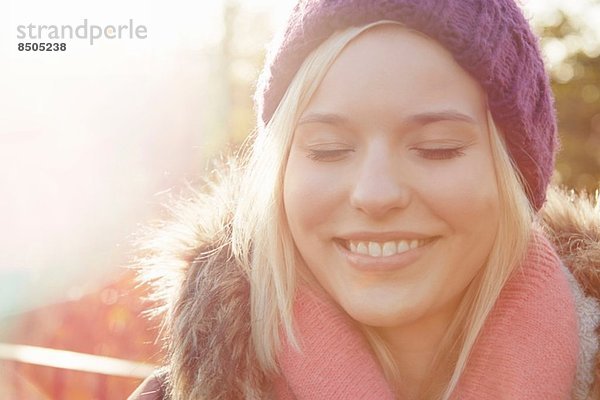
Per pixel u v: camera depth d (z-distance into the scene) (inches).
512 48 59.5
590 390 62.1
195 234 69.7
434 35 55.2
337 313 63.7
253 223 65.4
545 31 583.8
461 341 63.7
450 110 55.8
